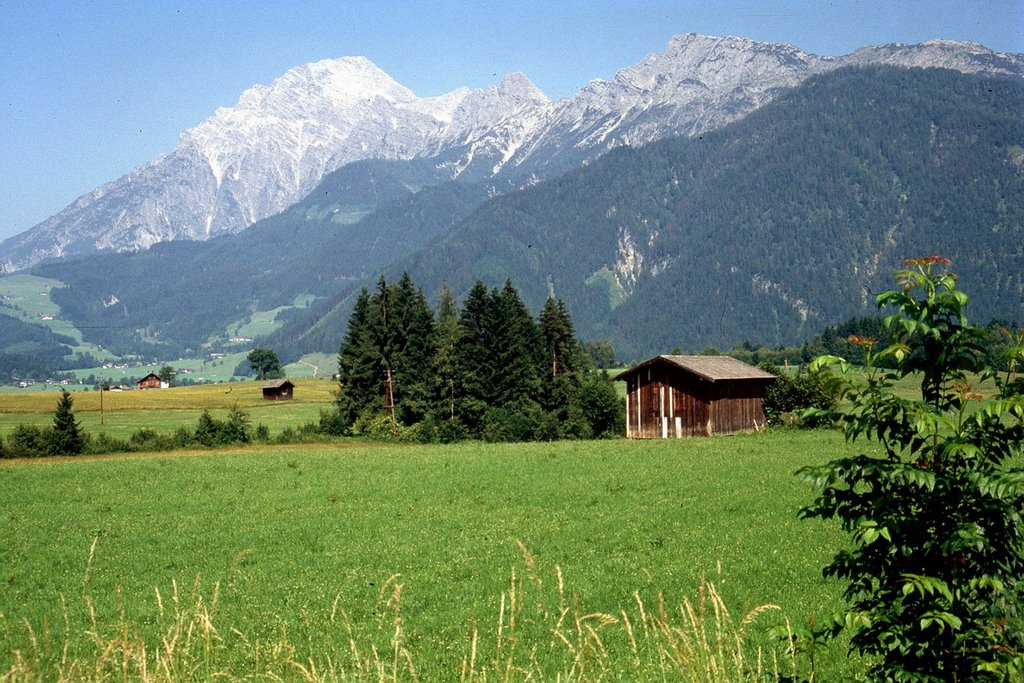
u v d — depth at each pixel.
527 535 27.59
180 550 27.34
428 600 19.95
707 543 25.19
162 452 70.94
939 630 7.62
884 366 8.27
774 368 80.44
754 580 20.36
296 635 17.27
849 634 14.94
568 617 17.78
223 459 56.47
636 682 12.70
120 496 39.97
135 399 172.88
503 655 15.20
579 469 45.22
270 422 125.50
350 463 52.12
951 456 7.72
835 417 8.19
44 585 23.19
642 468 44.78
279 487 41.59
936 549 7.48
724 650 12.25
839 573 8.23
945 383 8.34
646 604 18.62
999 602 7.64
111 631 17.98
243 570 23.95
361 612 19.06
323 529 29.98
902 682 7.59
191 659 13.34
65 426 71.44
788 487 36.31
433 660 15.27
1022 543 7.68
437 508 33.91
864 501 8.00
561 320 97.25
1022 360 7.85
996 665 7.30
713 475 41.00
